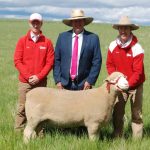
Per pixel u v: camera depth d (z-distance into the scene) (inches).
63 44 376.8
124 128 403.5
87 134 366.3
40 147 306.5
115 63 362.0
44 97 339.9
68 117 338.0
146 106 497.7
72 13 373.4
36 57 375.2
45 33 2367.1
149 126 408.5
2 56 1208.8
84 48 370.9
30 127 343.6
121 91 338.3
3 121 405.4
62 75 380.8
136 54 350.0
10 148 305.7
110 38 2078.0
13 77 772.0
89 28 3029.0
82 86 377.1
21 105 382.9
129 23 343.0
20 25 3353.8
